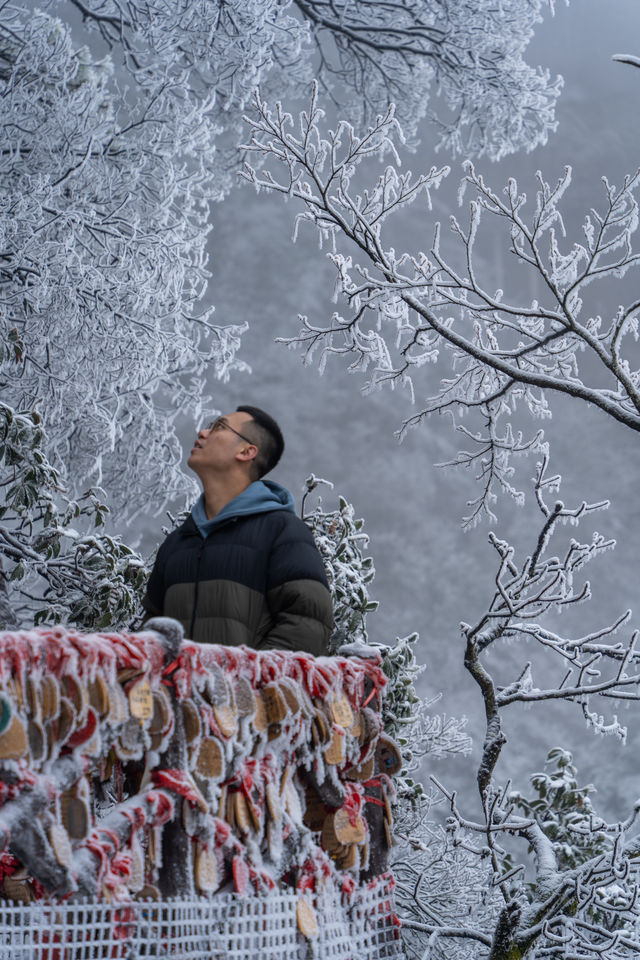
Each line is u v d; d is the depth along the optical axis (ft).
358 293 15.69
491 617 15.23
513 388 17.28
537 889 13.64
